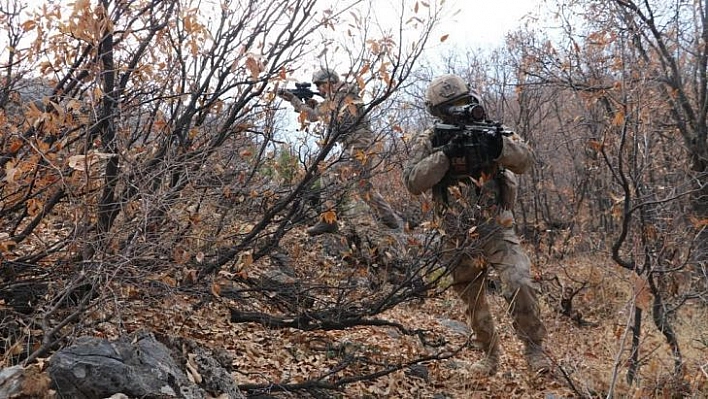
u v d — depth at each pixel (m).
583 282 7.72
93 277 3.19
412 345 5.80
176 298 3.88
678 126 7.90
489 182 5.05
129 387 2.81
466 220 4.94
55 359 2.79
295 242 5.73
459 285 5.34
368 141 5.09
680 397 4.41
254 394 4.01
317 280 5.42
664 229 5.30
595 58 6.28
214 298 4.39
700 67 8.00
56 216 4.22
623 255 7.00
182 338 3.54
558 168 13.09
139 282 3.59
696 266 5.83
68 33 3.49
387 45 4.20
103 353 2.89
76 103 3.23
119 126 3.78
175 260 3.64
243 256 4.34
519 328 5.06
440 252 4.89
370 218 6.97
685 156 7.89
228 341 4.75
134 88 4.12
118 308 3.13
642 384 4.54
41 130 3.70
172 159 3.88
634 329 4.71
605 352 5.62
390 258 5.73
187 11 3.84
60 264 3.74
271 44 4.43
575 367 4.41
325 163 4.56
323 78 5.23
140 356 3.00
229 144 4.59
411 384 5.04
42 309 3.53
